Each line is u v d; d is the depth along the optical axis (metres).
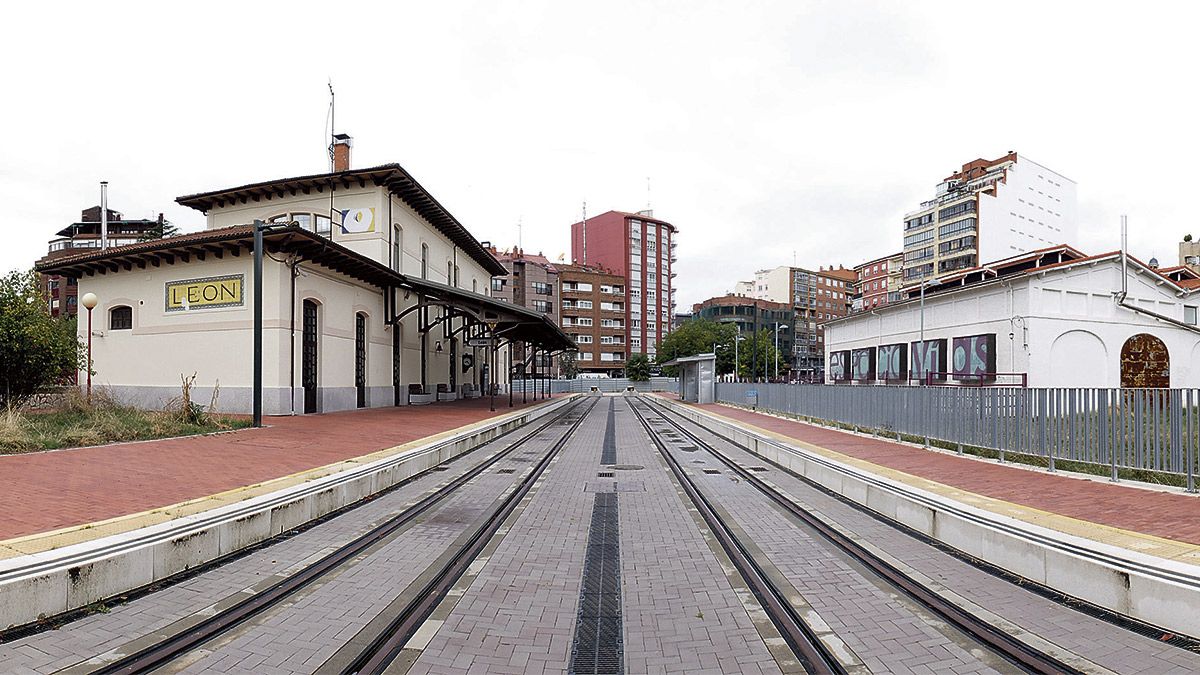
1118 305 24.67
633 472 11.21
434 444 12.02
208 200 26.88
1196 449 7.10
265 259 18.34
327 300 20.52
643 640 4.12
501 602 4.77
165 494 6.83
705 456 13.55
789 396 22.23
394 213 26.86
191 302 19.44
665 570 5.57
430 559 5.77
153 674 3.49
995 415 10.12
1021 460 9.90
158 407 19.64
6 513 5.77
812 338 116.00
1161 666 3.62
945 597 4.77
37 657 3.62
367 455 10.28
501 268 48.28
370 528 6.84
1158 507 6.46
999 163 75.50
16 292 14.18
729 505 8.33
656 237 100.56
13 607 3.95
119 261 20.05
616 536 6.73
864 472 8.80
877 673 3.63
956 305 27.47
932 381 28.95
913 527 6.94
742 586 5.16
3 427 9.85
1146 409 7.55
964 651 3.90
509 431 19.34
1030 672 3.62
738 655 3.90
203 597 4.65
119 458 9.20
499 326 28.06
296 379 18.80
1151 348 25.30
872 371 35.22
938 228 72.50
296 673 3.55
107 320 21.08
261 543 6.18
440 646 3.98
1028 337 23.22
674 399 43.94
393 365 25.48
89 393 14.61
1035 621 4.28
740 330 104.19
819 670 3.69
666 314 101.06
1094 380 24.38
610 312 91.06
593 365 88.62
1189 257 67.69
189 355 19.34
